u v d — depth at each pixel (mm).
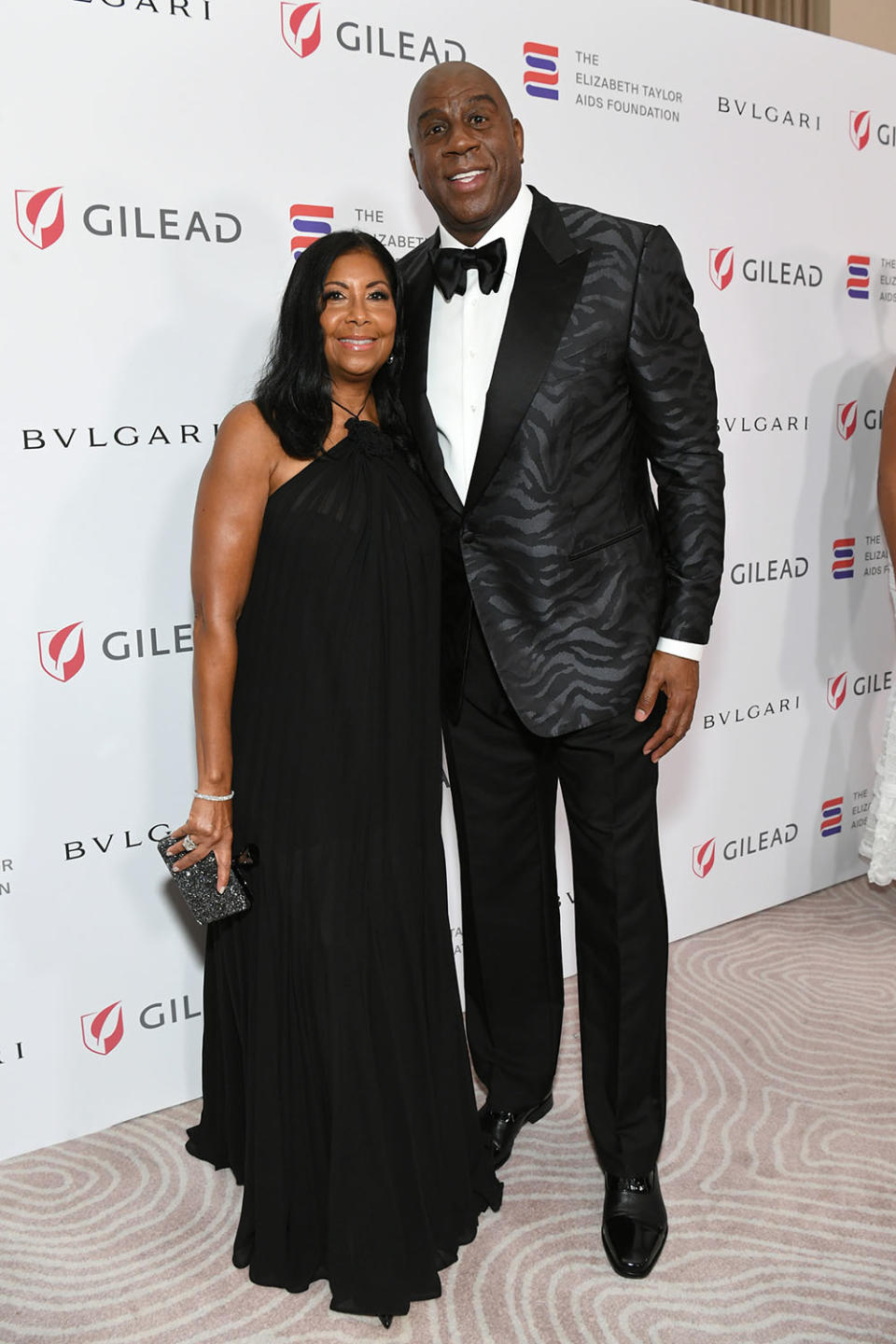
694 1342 1473
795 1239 1662
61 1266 1644
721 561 1562
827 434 2668
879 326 2721
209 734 1480
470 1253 1659
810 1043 2201
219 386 1896
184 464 1889
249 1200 1600
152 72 1758
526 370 1467
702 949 2609
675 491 1548
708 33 2305
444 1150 1640
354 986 1524
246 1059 1606
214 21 1794
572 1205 1765
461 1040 1676
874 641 2887
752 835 2750
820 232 2559
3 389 1726
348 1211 1517
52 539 1802
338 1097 1516
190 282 1843
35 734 1840
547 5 2100
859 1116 1962
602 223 1502
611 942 1643
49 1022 1927
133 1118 2037
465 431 1558
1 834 1839
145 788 1948
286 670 1484
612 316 1466
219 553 1445
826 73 2494
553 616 1550
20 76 1661
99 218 1752
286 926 1528
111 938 1959
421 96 1483
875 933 2682
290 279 1464
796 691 2748
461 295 1539
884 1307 1530
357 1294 1512
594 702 1558
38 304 1730
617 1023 1649
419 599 1515
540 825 1779
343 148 1947
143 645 1905
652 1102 1673
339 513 1449
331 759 1491
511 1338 1492
